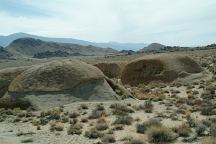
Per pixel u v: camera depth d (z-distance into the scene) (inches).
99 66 2977.4
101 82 1519.4
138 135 835.4
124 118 995.9
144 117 1071.6
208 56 3725.4
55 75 1496.1
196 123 910.4
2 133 943.0
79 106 1288.1
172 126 886.4
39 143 807.1
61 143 798.5
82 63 1595.7
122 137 821.2
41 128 995.3
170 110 1190.9
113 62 2974.9
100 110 1207.6
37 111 1299.2
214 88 1688.0
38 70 1530.5
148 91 1809.8
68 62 1568.7
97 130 913.5
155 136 775.1
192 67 2213.3
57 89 1439.5
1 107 1374.3
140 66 2213.3
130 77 2228.1
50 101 1380.4
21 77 1520.7
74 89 1449.3
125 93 1573.6
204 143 714.2
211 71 2372.0
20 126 1046.4
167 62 2167.8
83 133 897.5
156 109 1222.3
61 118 1127.6
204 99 1403.8
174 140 776.3
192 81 2041.1
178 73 2103.8
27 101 1369.3
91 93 1448.1
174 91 1710.1
